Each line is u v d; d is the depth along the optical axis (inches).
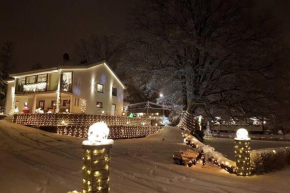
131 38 1039.0
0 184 191.2
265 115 920.9
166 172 274.7
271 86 915.4
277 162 356.2
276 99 913.5
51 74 883.4
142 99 1604.3
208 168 323.3
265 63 938.1
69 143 430.6
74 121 617.3
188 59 954.1
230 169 299.3
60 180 212.5
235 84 952.3
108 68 962.1
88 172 140.0
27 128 596.4
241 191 219.0
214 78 977.5
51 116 616.7
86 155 141.9
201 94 952.9
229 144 770.2
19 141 408.5
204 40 935.7
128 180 230.8
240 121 973.2
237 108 948.0
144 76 1027.9
